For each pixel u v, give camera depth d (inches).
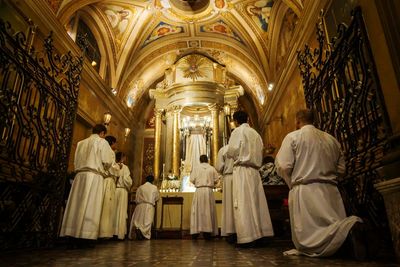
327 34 230.5
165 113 559.2
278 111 440.1
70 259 101.7
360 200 130.3
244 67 549.3
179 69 557.6
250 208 145.2
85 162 172.6
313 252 97.5
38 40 264.5
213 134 518.0
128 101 547.5
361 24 113.3
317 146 109.3
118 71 477.1
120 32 452.1
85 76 359.6
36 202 162.9
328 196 103.9
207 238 258.4
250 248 142.3
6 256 113.4
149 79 592.7
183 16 452.8
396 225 83.7
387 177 90.8
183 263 86.2
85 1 326.3
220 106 538.0
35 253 127.2
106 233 219.9
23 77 167.8
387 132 95.3
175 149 513.0
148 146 616.1
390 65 92.5
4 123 140.7
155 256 110.0
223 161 192.1
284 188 220.8
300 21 291.1
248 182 150.6
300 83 316.8
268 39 445.7
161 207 344.2
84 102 362.0
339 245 89.8
